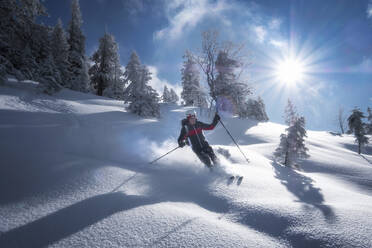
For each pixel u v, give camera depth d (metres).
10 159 2.54
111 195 1.99
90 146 4.29
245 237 1.41
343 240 1.35
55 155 2.96
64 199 1.83
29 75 16.23
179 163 3.90
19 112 7.20
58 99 12.61
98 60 31.47
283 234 1.47
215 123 4.00
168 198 2.12
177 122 16.53
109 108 14.57
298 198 2.46
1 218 1.47
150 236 1.36
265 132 18.62
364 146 26.64
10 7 12.63
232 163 4.40
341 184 7.46
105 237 1.34
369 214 1.71
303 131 8.55
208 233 1.41
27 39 15.34
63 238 1.31
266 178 3.17
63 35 24.61
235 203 2.03
